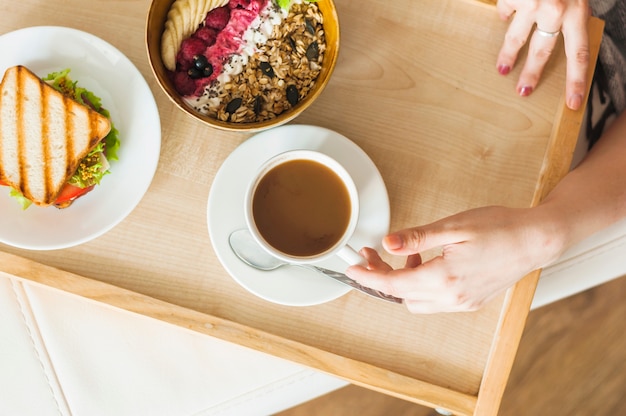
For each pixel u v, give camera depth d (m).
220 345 0.88
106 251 0.79
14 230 0.77
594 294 1.16
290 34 0.78
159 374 0.88
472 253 0.73
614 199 0.81
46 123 0.76
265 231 0.76
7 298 0.86
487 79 0.81
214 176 0.80
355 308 0.81
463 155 0.81
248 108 0.78
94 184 0.78
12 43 0.77
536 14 0.76
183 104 0.74
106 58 0.78
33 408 0.87
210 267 0.80
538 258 0.75
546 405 1.15
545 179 0.80
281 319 0.80
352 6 0.81
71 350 0.87
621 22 0.93
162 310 0.79
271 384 0.89
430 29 0.81
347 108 0.81
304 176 0.76
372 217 0.79
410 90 0.81
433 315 0.81
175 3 0.76
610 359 1.16
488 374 0.79
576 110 0.80
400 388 0.80
